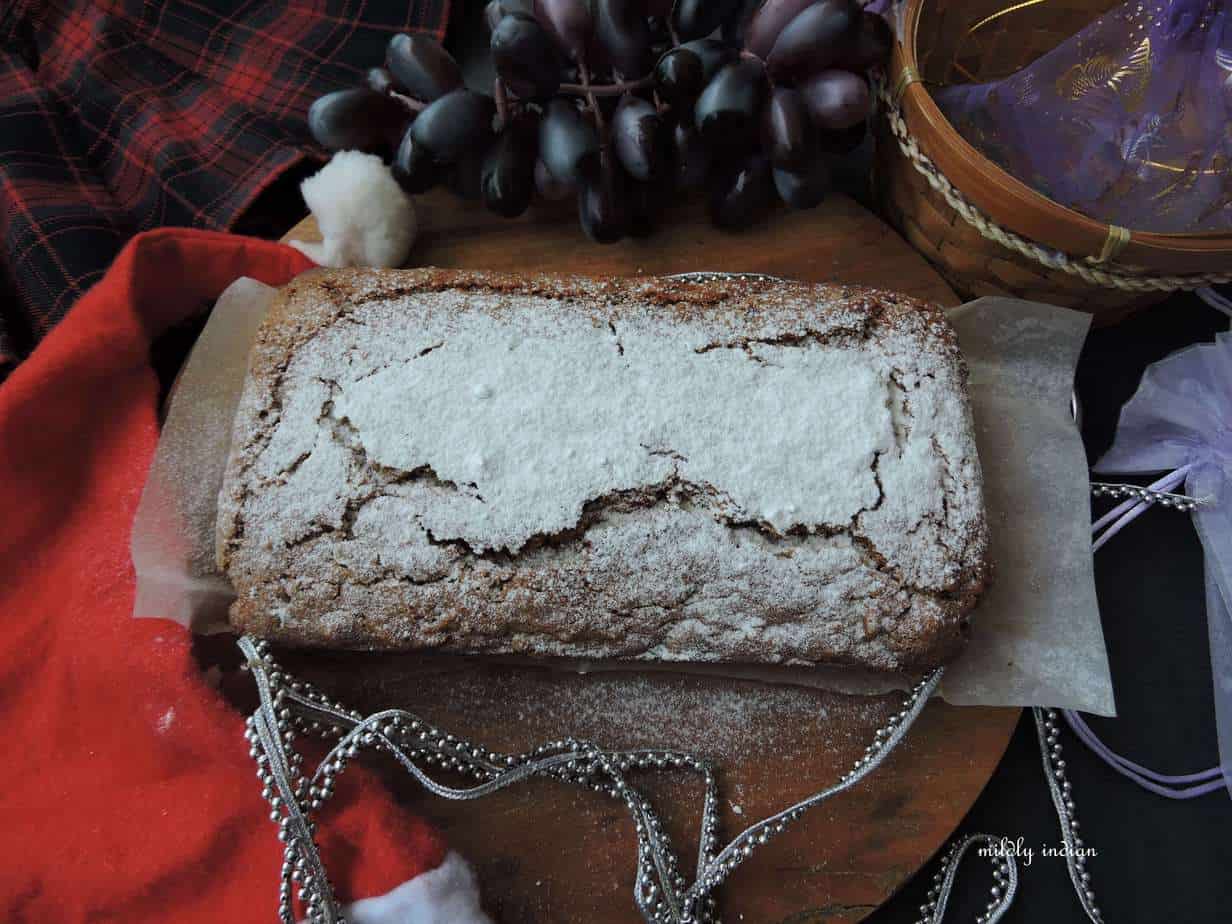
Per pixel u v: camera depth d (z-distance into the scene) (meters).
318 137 0.35
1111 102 0.33
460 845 0.30
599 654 0.30
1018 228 0.32
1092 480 0.36
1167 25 0.32
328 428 0.30
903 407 0.31
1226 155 0.32
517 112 0.35
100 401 0.33
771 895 0.30
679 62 0.32
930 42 0.37
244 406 0.31
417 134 0.33
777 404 0.30
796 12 0.33
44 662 0.30
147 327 0.34
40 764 0.29
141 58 0.41
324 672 0.31
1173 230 0.33
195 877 0.28
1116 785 0.33
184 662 0.29
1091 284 0.33
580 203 0.34
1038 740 0.33
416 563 0.30
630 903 0.30
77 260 0.38
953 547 0.30
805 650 0.30
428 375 0.30
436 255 0.36
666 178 0.35
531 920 0.29
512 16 0.32
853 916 0.29
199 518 0.31
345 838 0.28
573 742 0.30
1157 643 0.34
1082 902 0.31
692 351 0.31
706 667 0.31
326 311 0.32
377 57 0.42
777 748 0.31
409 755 0.31
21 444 0.31
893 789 0.30
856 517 0.30
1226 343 0.35
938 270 0.37
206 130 0.40
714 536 0.30
